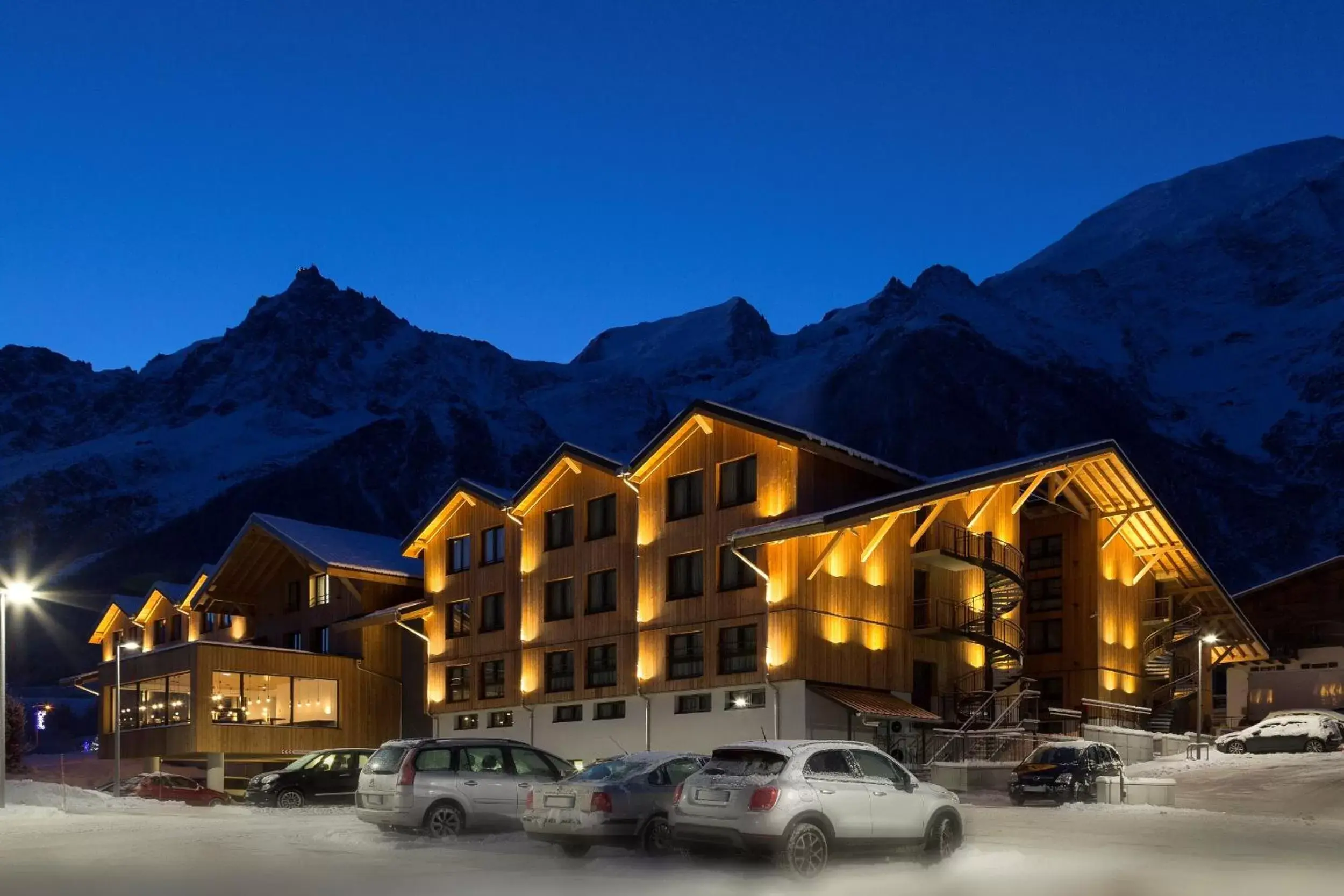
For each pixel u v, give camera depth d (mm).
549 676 52938
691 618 47500
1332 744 49656
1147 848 23641
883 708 44625
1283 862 21375
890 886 17750
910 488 48969
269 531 63250
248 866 20000
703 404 47594
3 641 34406
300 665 58469
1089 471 56344
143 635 75938
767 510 45812
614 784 21734
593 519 52625
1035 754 38344
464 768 25422
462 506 58344
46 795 40062
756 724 45188
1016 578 50188
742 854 20078
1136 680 60156
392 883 17750
